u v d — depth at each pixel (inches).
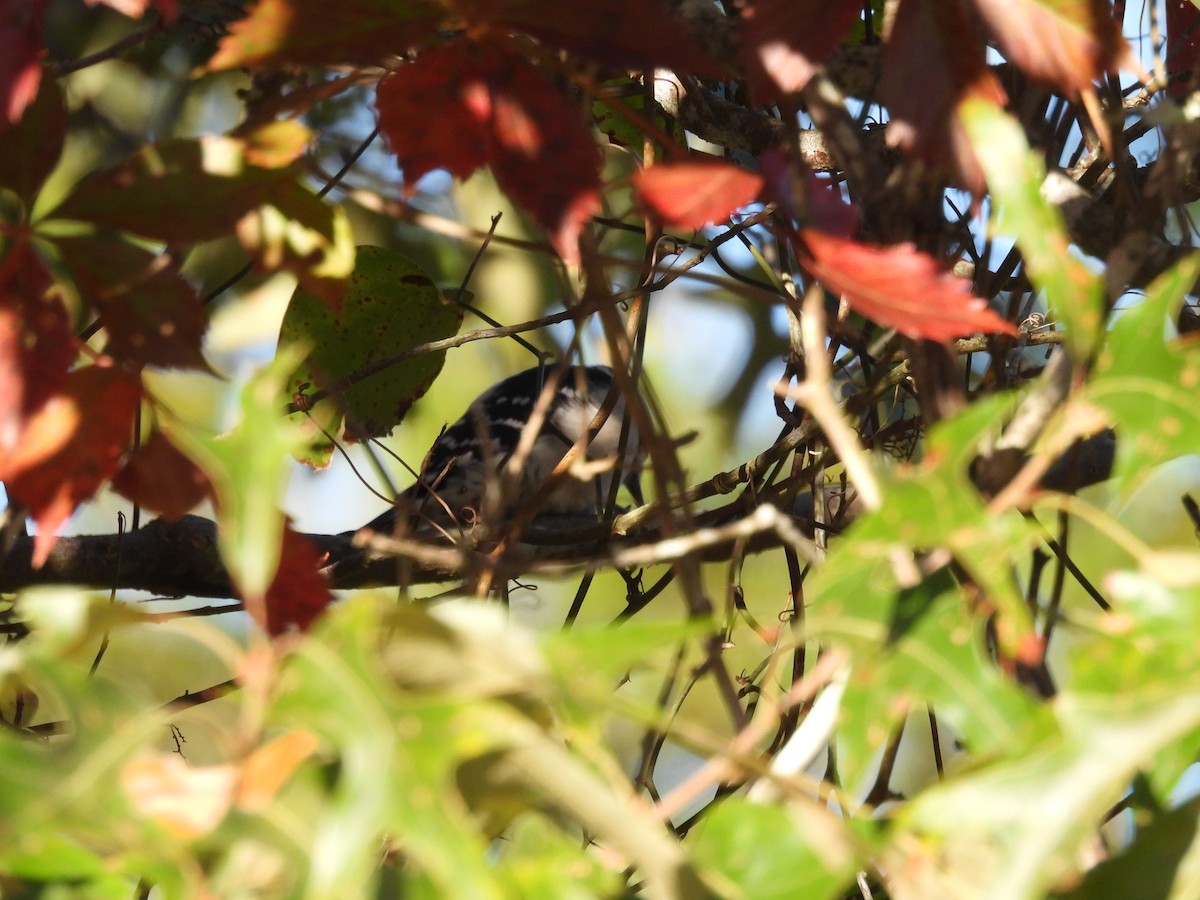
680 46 100.6
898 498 96.3
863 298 99.7
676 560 101.3
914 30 100.1
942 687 97.0
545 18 100.6
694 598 100.8
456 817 94.3
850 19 100.4
